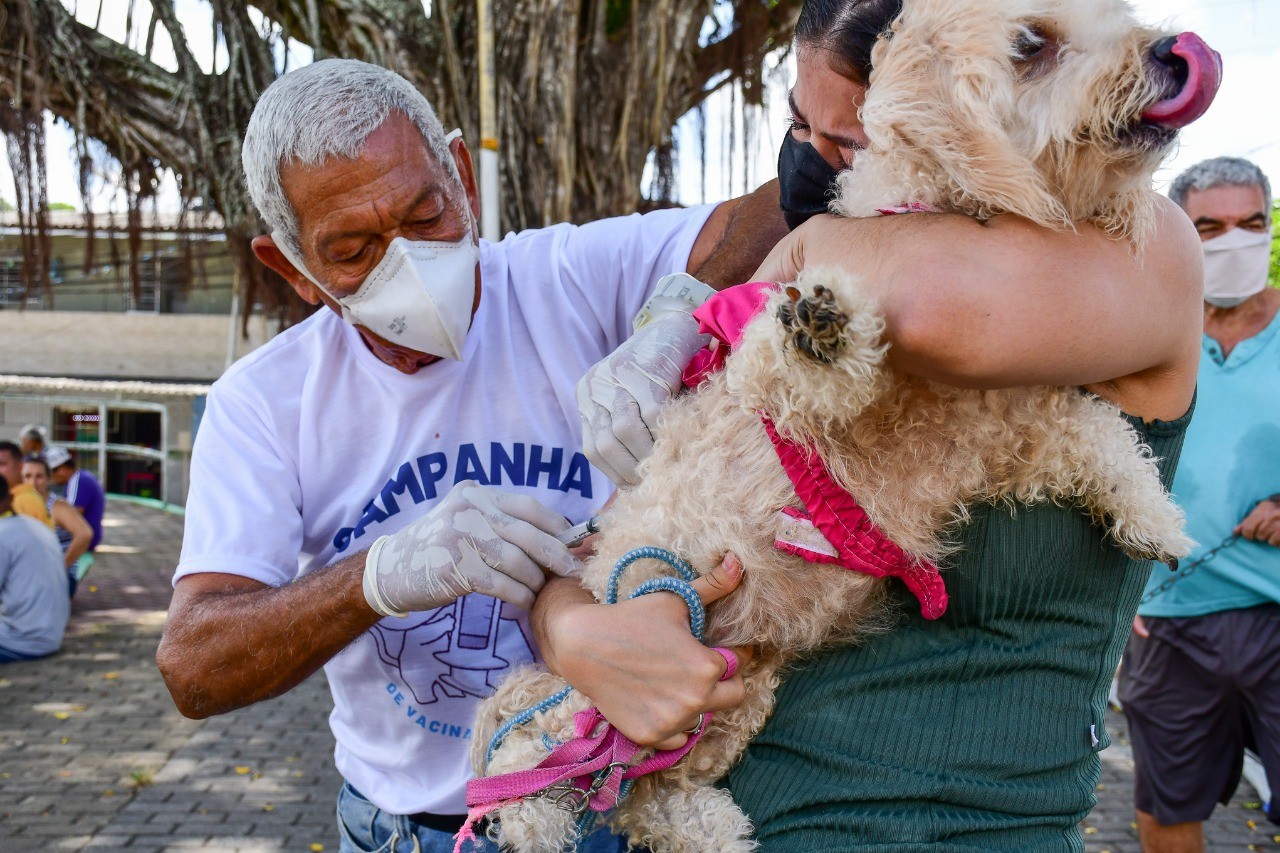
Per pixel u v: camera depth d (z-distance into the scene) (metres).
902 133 1.19
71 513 10.80
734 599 1.39
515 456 1.92
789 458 1.29
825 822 1.33
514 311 1.99
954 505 1.31
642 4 6.16
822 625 1.36
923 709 1.36
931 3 1.17
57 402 25.08
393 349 1.85
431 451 1.89
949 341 1.10
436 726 1.89
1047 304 1.10
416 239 1.72
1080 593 1.39
